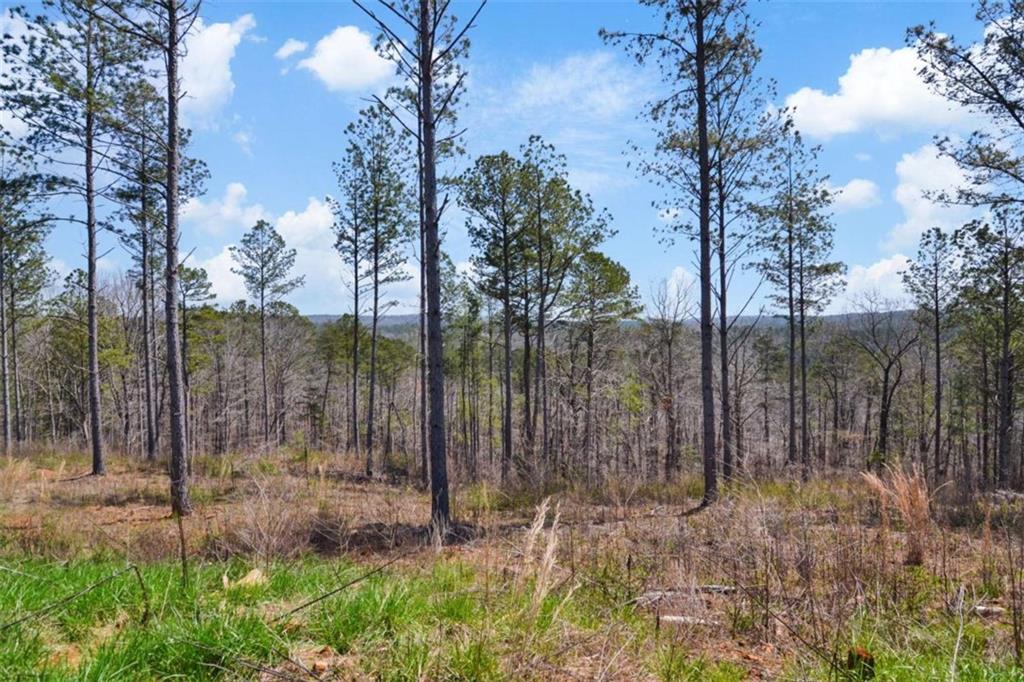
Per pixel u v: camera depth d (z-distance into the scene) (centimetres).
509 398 2119
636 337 2628
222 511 1055
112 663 277
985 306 2220
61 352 3180
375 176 2014
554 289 2170
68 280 1912
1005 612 463
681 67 1244
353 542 784
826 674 338
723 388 1429
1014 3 1123
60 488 1338
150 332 2462
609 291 2319
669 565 561
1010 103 1177
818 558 522
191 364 3216
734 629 419
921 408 2947
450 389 3647
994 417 2997
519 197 1981
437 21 906
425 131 920
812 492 930
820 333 2969
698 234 1244
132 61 1465
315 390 4503
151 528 863
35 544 709
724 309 1419
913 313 2575
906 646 381
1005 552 614
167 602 380
